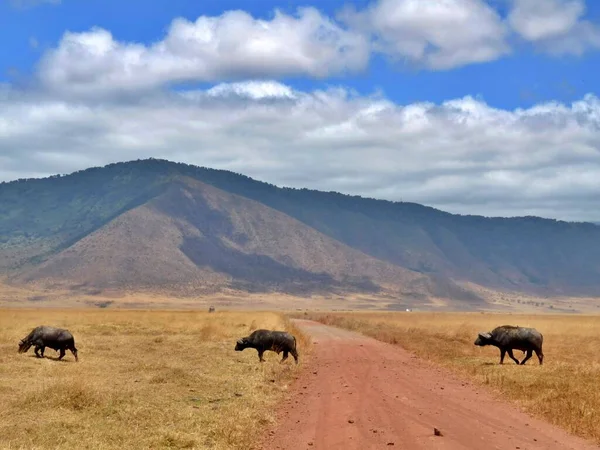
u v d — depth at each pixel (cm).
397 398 1773
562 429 1397
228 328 4425
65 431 1333
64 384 1653
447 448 1200
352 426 1407
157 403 1642
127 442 1258
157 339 3450
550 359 2862
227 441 1276
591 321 7344
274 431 1402
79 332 3931
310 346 3419
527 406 1656
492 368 2425
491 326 5588
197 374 2155
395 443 1243
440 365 2642
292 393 1912
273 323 5066
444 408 1625
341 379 2170
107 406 1558
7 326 3900
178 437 1280
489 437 1301
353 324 6128
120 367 2331
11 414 1473
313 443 1273
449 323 6431
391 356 2995
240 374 2241
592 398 1681
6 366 2228
